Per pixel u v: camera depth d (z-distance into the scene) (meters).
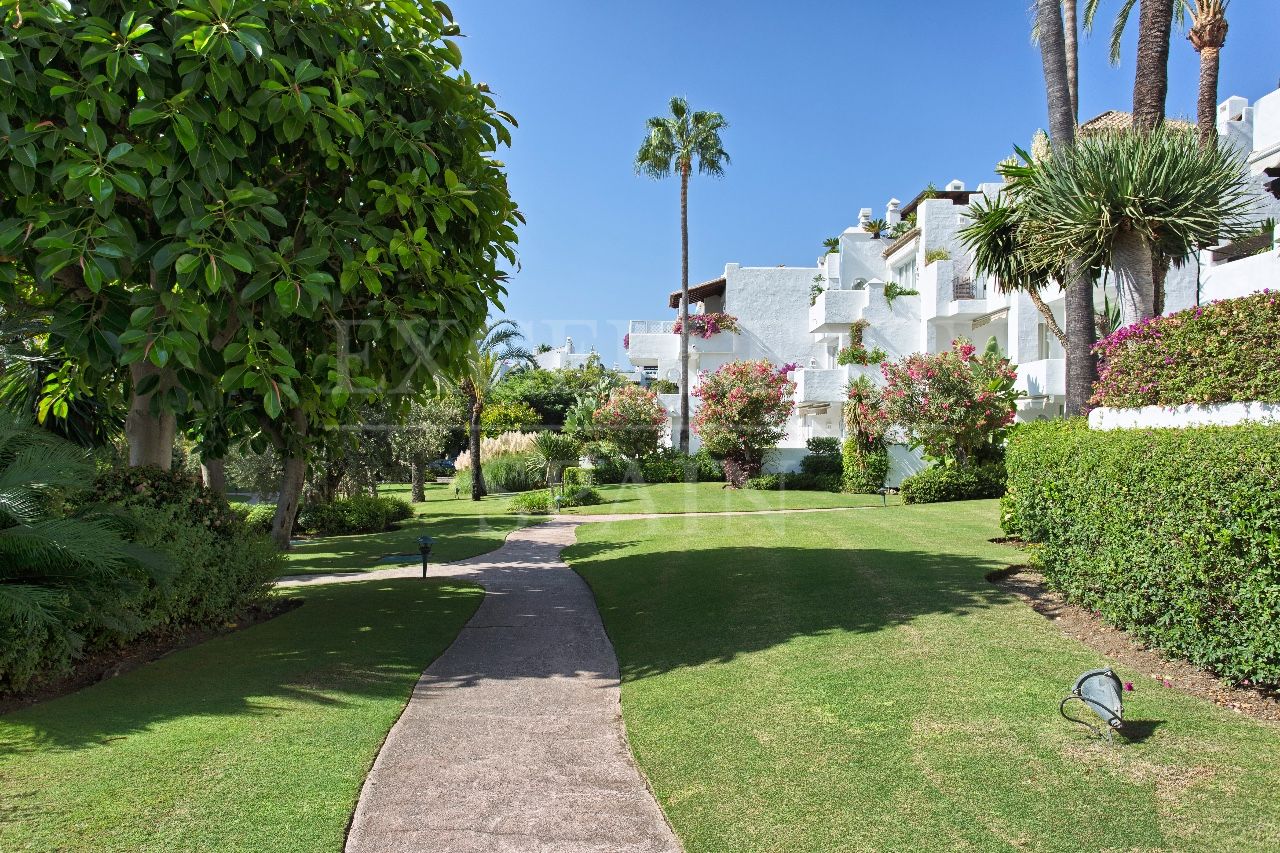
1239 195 8.43
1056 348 22.69
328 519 18.47
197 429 9.50
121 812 3.63
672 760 4.36
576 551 13.47
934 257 27.95
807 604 7.41
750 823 3.59
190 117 5.87
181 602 6.99
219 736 4.62
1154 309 8.49
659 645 6.88
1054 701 4.71
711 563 10.28
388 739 4.82
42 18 5.68
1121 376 7.05
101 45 5.77
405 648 7.03
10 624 5.06
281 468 19.03
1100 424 7.50
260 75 6.17
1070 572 6.81
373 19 7.02
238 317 6.84
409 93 7.39
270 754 4.38
